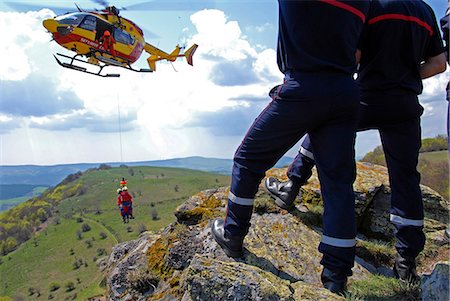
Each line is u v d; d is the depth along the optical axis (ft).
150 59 54.19
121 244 15.07
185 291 10.53
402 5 9.58
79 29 40.96
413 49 9.77
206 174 428.97
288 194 13.25
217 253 11.21
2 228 301.22
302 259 11.15
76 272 220.84
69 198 372.99
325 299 7.86
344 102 8.73
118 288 12.13
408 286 9.66
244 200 9.99
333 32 8.43
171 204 317.42
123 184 66.85
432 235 14.05
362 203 14.58
